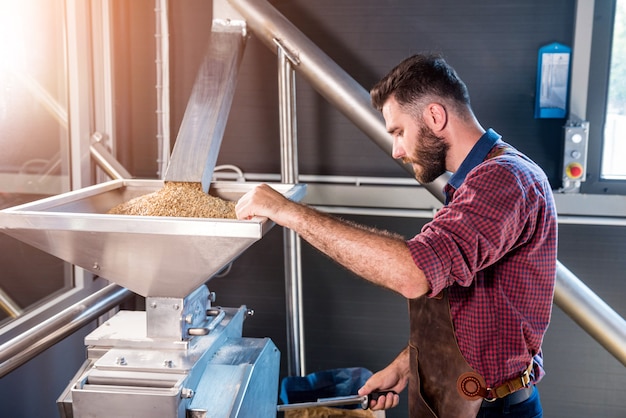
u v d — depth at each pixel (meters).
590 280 2.51
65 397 1.36
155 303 1.45
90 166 2.53
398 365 1.78
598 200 2.43
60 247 1.38
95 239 1.32
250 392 1.46
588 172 2.47
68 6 2.36
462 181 1.42
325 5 2.52
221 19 2.33
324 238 1.28
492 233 1.23
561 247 2.51
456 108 1.42
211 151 1.82
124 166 2.73
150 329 1.46
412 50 2.50
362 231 1.28
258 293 2.73
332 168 2.62
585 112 2.42
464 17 2.45
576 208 2.44
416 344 1.52
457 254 1.21
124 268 1.40
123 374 1.34
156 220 1.26
